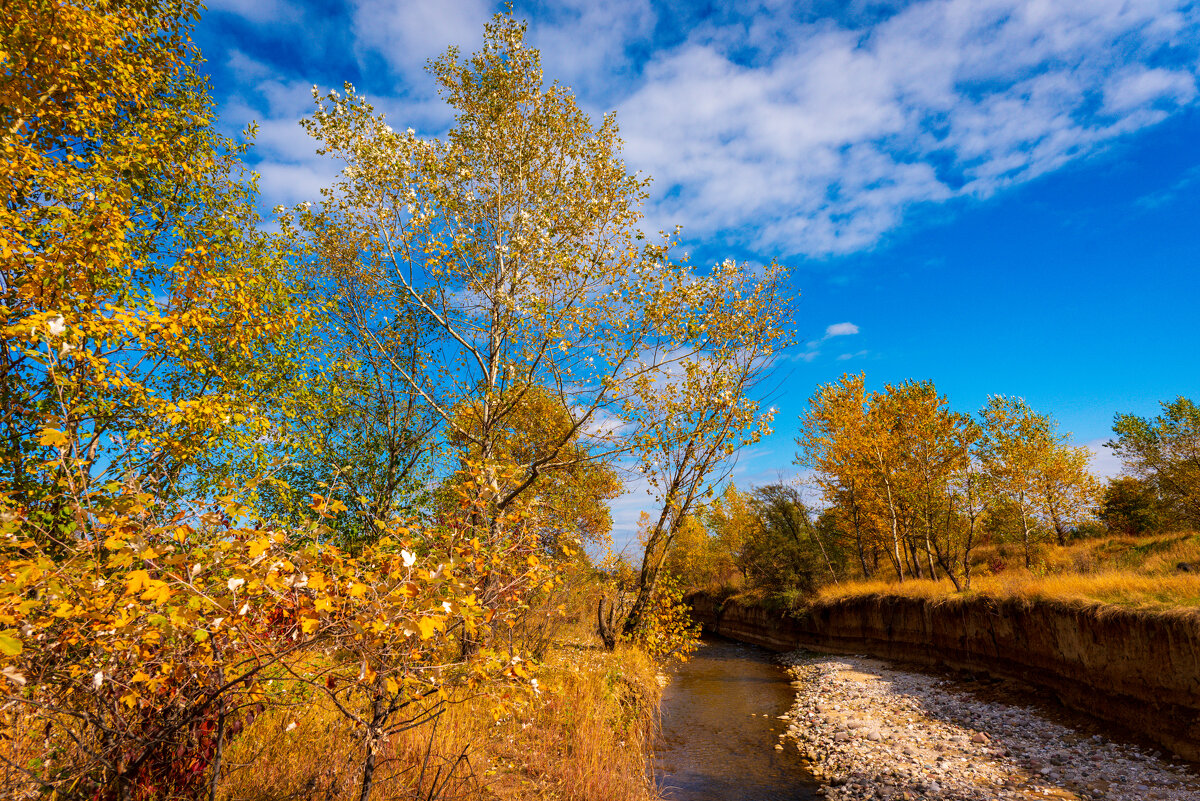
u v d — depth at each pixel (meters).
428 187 11.15
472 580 3.97
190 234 9.96
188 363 8.52
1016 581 15.16
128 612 2.65
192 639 2.89
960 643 16.17
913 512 22.59
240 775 4.23
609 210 12.01
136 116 9.48
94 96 8.46
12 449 6.07
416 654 3.56
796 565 27.91
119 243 6.60
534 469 10.25
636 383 10.92
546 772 6.45
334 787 4.34
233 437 8.19
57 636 2.62
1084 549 22.28
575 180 12.18
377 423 13.89
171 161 9.62
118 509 2.77
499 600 4.68
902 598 19.66
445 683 3.82
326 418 12.60
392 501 11.95
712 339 13.62
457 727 6.21
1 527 2.49
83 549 2.63
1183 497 21.52
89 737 3.02
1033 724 11.13
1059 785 8.14
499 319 11.60
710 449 13.66
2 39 7.23
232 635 2.83
